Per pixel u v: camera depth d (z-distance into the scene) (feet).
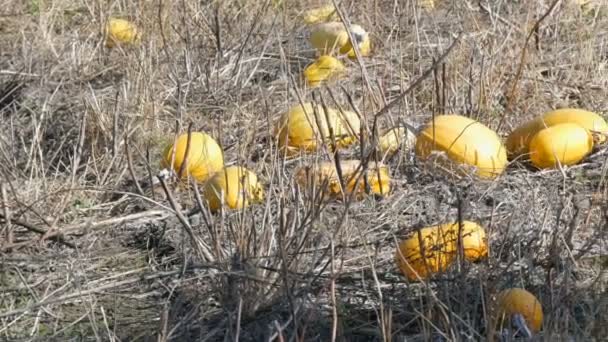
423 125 14.29
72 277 11.98
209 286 11.68
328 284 11.22
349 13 20.15
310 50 18.71
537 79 16.34
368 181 13.37
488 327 10.02
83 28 20.07
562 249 11.82
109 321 11.39
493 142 13.89
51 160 14.78
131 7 19.95
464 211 12.75
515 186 13.61
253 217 11.81
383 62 17.56
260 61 17.95
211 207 13.08
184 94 16.66
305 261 11.81
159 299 11.75
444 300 10.98
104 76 17.93
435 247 11.30
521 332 10.38
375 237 12.55
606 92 16.49
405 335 10.84
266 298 11.13
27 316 11.58
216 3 20.18
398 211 13.10
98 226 13.04
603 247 12.08
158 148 14.96
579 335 10.34
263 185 13.58
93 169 14.61
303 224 11.58
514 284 11.27
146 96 16.20
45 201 13.61
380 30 19.20
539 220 12.67
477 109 15.67
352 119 14.82
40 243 12.75
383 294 11.44
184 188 13.87
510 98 15.38
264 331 10.87
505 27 17.90
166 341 10.62
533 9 18.53
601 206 12.58
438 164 13.78
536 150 14.08
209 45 18.88
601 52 17.80
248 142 14.71
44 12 20.97
